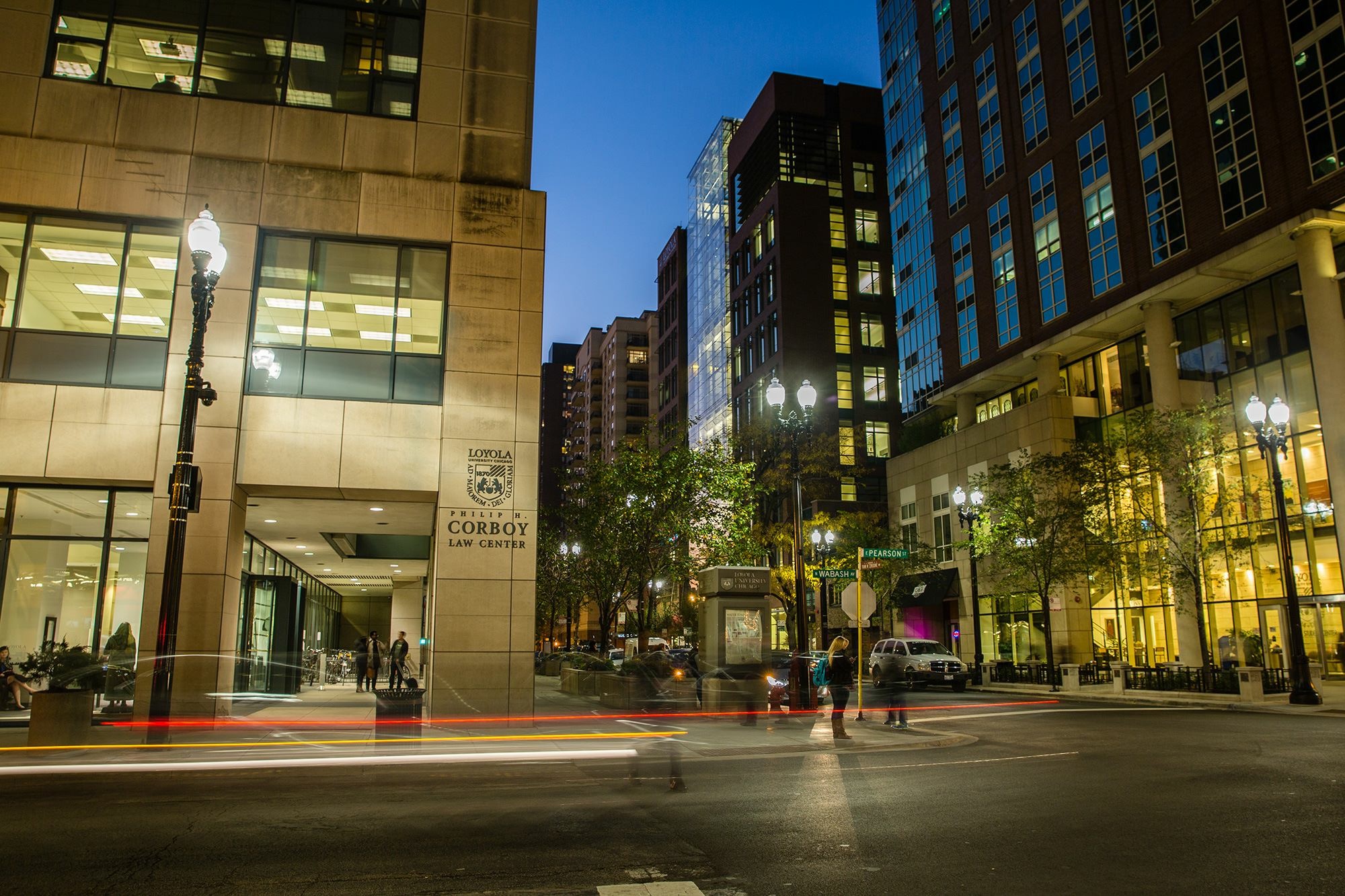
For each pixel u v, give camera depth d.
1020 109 52.25
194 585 16.66
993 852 7.16
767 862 6.88
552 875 6.48
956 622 53.44
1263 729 17.31
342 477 17.92
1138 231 42.19
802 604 20.42
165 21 19.03
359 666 28.03
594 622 107.75
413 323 19.05
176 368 17.36
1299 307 35.38
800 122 87.19
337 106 19.56
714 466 29.09
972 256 56.44
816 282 81.81
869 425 79.31
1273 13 35.31
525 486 18.70
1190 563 30.22
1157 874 6.44
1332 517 32.81
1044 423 45.94
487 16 20.78
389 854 7.12
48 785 10.70
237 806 9.26
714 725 18.36
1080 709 23.97
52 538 17.25
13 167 17.47
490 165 20.02
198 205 18.16
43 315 17.28
